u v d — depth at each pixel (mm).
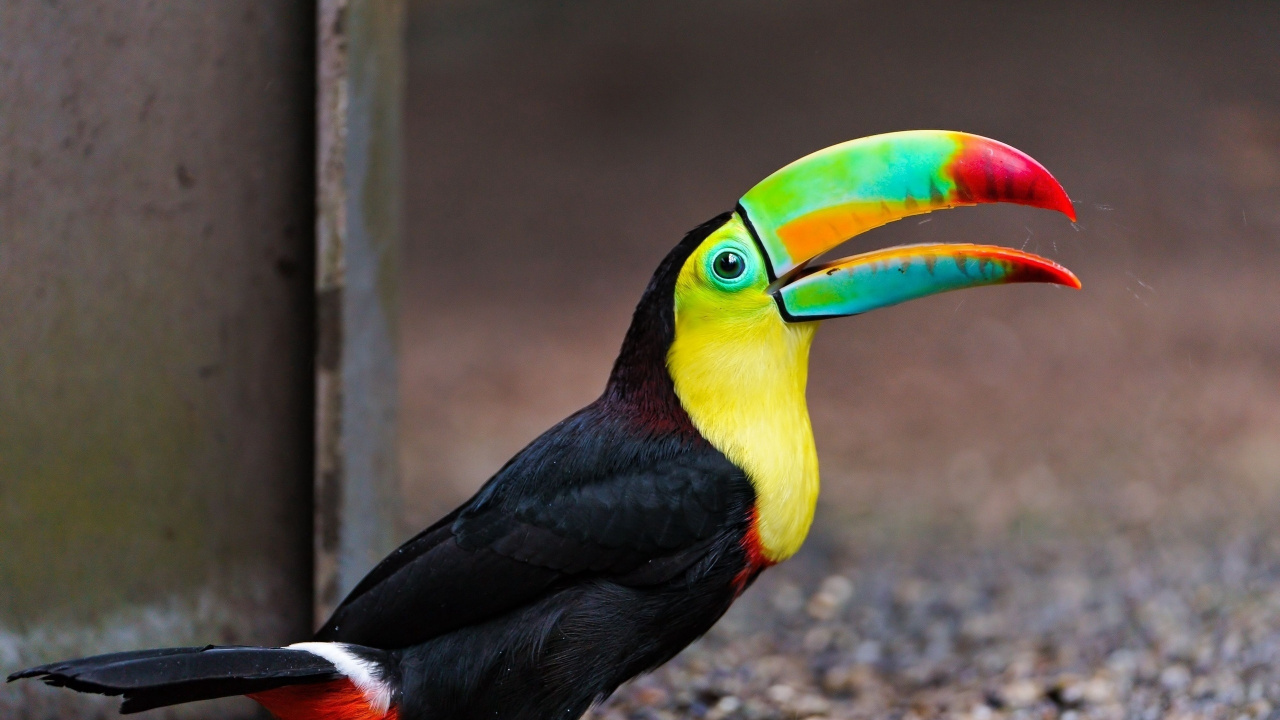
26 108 10594
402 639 8844
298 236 11586
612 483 8805
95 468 11062
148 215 11086
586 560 8742
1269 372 26141
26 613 10836
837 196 8789
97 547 11078
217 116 11250
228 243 11398
